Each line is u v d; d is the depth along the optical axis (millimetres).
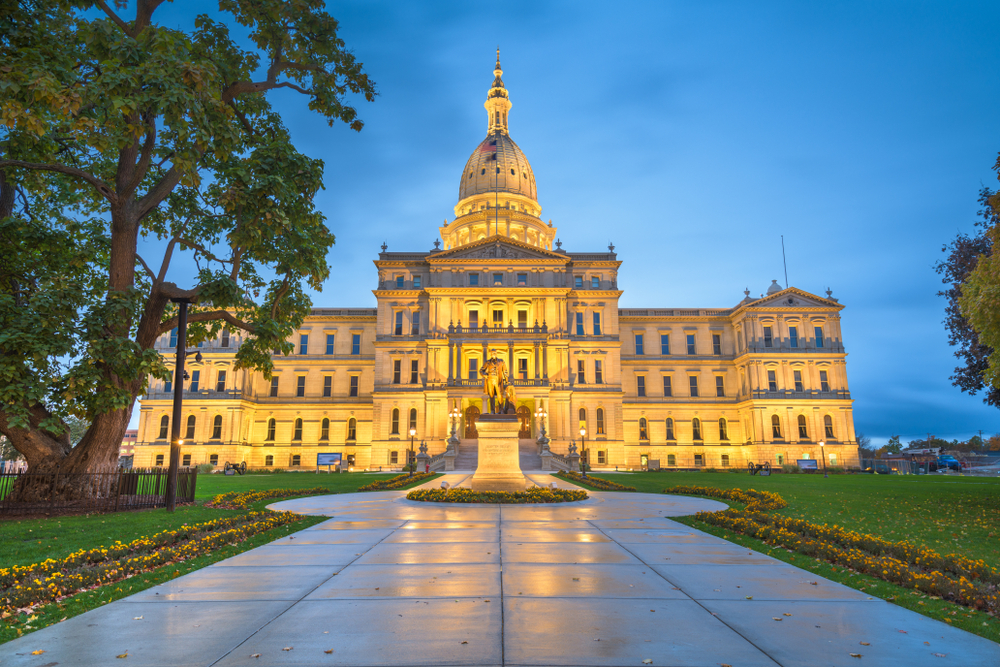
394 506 21453
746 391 82625
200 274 23828
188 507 21922
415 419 75438
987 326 21297
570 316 78625
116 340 19547
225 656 6359
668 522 17031
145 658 6320
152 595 8844
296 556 11766
